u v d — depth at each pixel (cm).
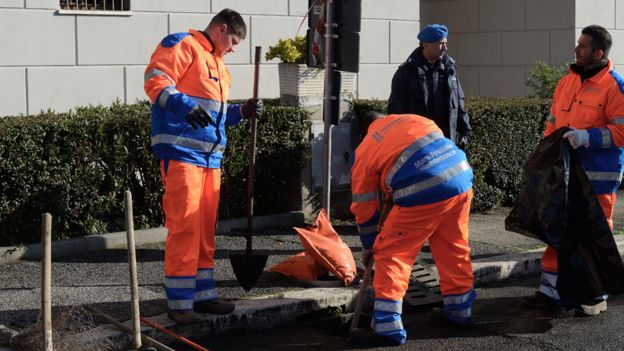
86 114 730
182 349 536
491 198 930
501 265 699
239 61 1010
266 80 1034
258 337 563
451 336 564
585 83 601
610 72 595
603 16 1344
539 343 552
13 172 685
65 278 644
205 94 546
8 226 691
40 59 892
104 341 512
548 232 584
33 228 705
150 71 532
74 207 723
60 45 903
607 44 593
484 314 612
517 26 1355
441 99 709
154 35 963
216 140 555
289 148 830
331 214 866
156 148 547
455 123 715
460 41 1427
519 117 940
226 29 560
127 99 950
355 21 711
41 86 895
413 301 616
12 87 877
